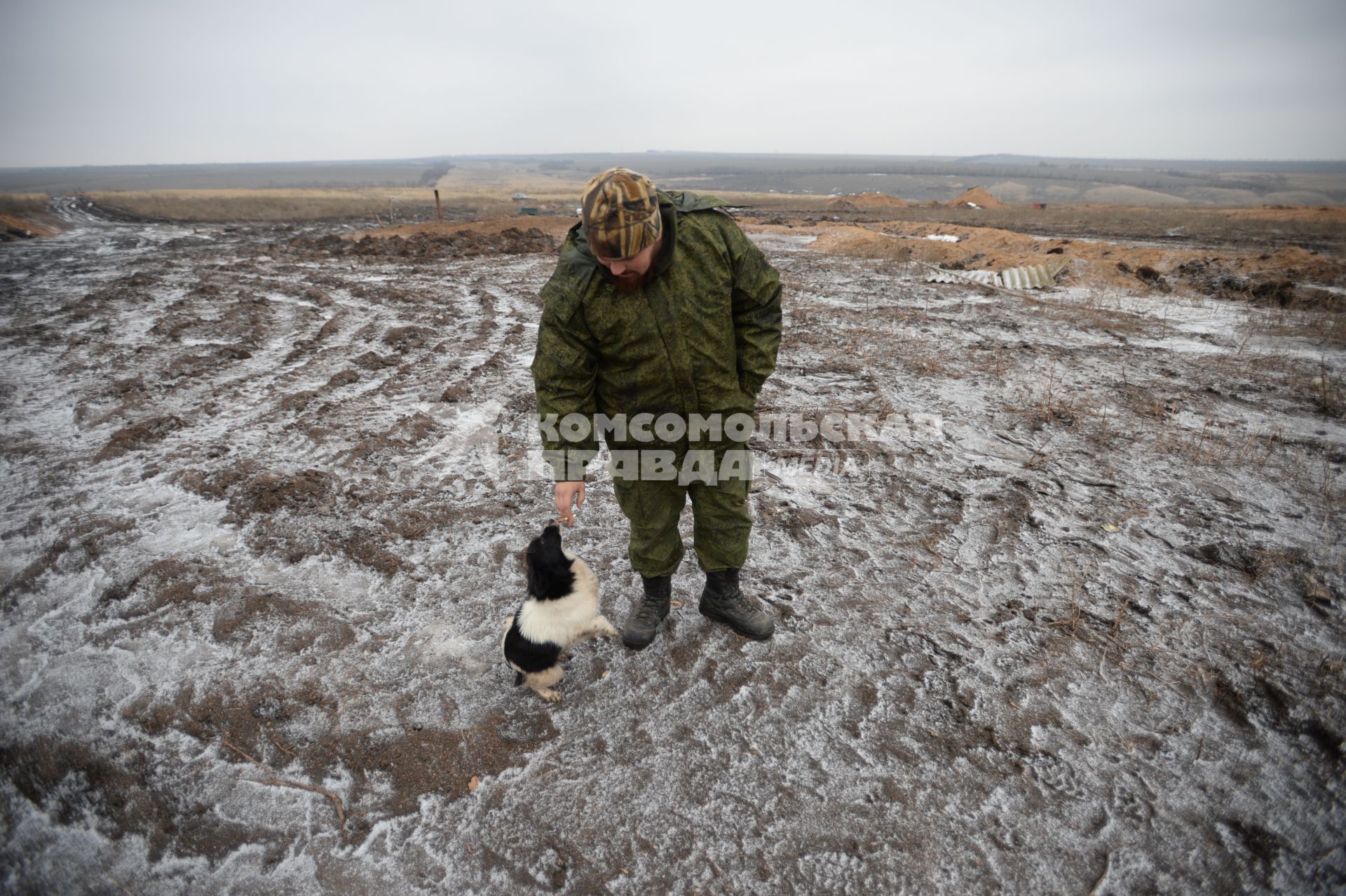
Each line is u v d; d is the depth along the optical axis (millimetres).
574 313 2070
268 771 2303
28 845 2066
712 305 2102
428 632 2979
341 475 4484
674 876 1949
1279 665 2656
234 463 4641
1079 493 4133
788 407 5754
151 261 15312
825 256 16328
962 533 3740
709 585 2844
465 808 2168
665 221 1979
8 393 6137
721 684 2670
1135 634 2879
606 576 3400
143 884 1949
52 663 2799
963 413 5520
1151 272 11641
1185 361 6840
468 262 14945
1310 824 2033
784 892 1897
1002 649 2824
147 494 4219
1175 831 2037
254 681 2686
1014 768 2270
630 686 2664
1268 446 4695
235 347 7418
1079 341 7754
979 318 9023
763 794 2195
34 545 3678
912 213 32594
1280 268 11086
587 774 2277
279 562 3490
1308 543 3480
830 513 3982
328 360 7188
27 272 13711
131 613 3094
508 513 4004
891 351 7387
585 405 2262
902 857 1987
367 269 13570
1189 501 3979
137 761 2338
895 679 2676
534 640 2410
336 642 2906
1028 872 1936
